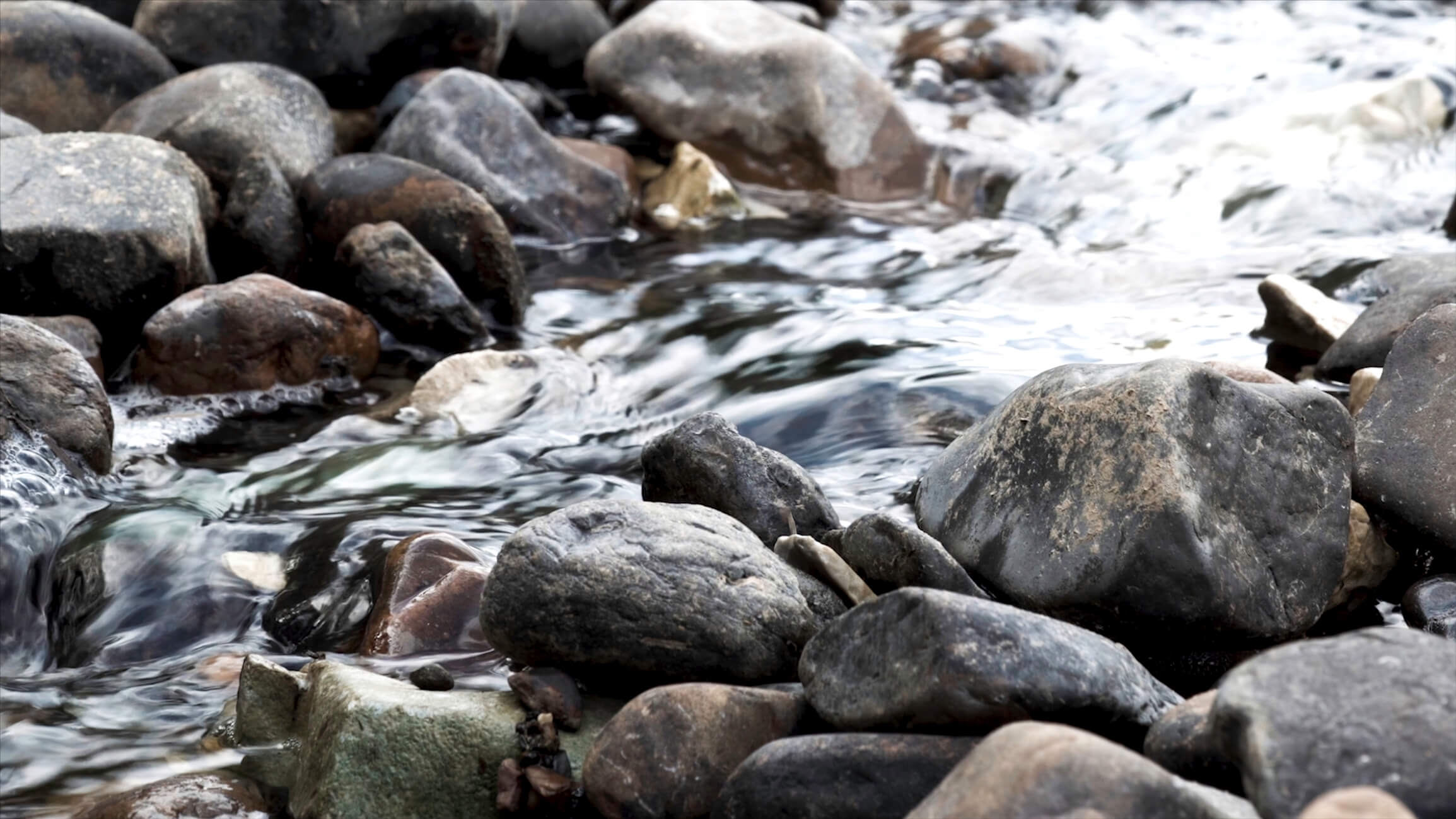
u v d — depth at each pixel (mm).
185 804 2660
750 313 5789
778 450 4488
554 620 2758
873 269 6410
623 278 6309
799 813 2367
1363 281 5344
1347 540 3061
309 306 5078
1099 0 10617
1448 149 7305
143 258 5039
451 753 2664
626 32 7789
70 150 5312
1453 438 3311
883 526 3004
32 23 6426
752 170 7738
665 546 2826
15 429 4059
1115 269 6203
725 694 2561
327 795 2629
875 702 2453
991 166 7613
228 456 4504
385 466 4402
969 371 4844
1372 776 1990
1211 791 2119
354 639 3348
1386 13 9844
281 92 6320
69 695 3189
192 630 3488
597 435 4727
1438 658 2123
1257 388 3098
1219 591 2816
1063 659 2391
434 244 5629
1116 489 2924
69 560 3756
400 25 7164
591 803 2564
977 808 1997
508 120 6770
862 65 7695
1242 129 7785
